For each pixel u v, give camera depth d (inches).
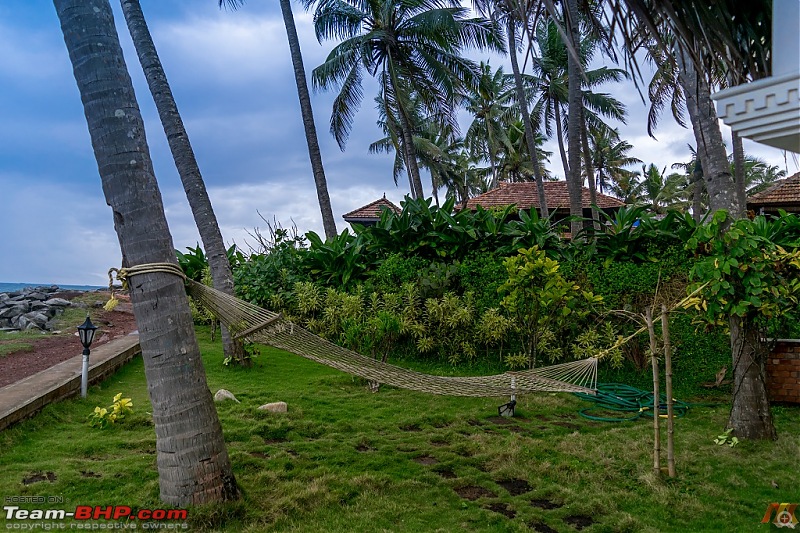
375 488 142.7
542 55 735.7
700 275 180.5
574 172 487.2
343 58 571.2
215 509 119.0
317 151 474.3
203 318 392.2
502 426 204.5
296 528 118.9
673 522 130.2
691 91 204.2
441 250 323.9
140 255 121.4
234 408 202.2
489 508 135.7
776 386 239.6
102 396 215.9
